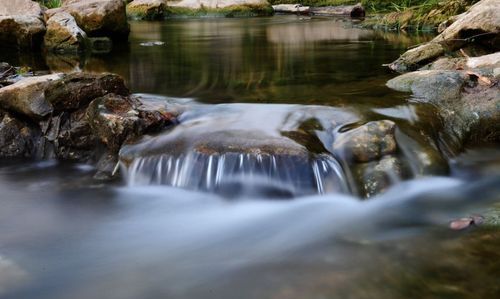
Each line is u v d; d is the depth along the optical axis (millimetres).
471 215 3191
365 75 6238
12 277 2664
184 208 3484
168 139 3965
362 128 3824
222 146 3688
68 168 4207
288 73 6473
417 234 2980
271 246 2941
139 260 2838
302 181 3494
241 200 3531
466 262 2633
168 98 5145
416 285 2447
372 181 3523
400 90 5098
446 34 7344
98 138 4230
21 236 3135
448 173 3781
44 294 2518
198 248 2959
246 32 11797
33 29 9289
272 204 3459
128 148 3959
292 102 4801
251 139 3768
